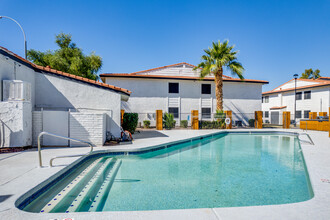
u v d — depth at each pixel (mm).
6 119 5719
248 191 3885
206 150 8227
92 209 3016
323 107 20594
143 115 17547
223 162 6215
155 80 17875
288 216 2107
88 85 8219
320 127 14484
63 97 8047
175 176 4789
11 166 4070
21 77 6914
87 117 6875
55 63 22297
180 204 3289
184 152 7797
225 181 4461
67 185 3789
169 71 19750
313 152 6066
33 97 7719
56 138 6699
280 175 4902
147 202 3336
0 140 5676
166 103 17969
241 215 2117
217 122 15781
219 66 15188
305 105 22594
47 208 2912
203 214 2135
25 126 5984
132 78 17469
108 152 6398
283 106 24562
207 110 18891
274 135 13391
